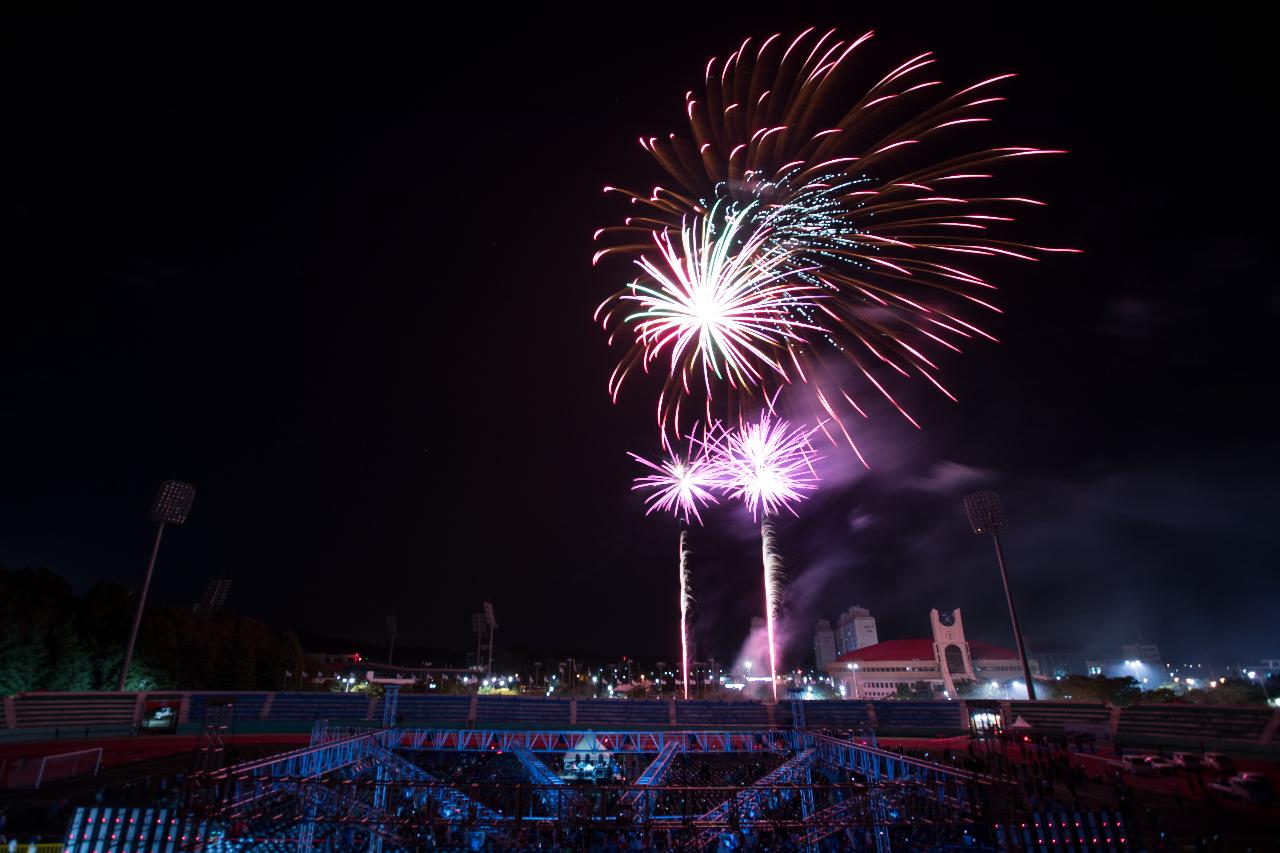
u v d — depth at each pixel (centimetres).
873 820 3234
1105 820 2472
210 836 2583
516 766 7175
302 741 7750
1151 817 3434
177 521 9475
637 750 6912
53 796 4644
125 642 9581
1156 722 7738
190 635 10519
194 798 2548
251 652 11450
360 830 3297
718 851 3750
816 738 6209
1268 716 6788
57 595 10162
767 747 6938
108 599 9988
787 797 4731
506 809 5050
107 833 2305
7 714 7600
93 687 9156
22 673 8350
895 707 9338
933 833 3469
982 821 2972
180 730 8075
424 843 3047
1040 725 8738
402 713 8775
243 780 2886
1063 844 2455
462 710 8956
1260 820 4375
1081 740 7538
